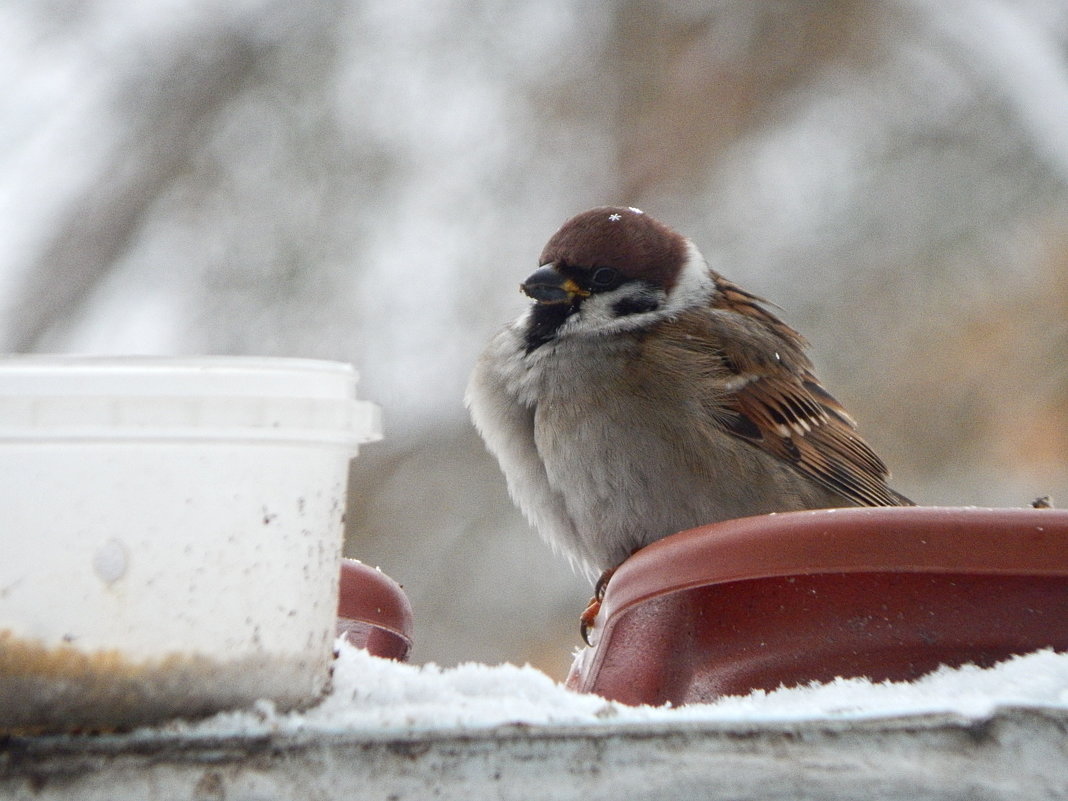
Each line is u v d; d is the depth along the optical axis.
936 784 3.11
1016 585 3.90
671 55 12.16
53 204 12.48
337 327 11.83
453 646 11.55
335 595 3.48
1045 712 3.17
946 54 11.97
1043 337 11.41
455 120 12.17
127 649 3.09
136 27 12.70
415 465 12.09
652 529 7.16
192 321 11.87
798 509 7.50
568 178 12.18
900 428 11.38
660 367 7.17
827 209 11.79
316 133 12.03
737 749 3.10
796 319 11.52
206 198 12.07
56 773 2.98
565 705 3.40
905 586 3.99
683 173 12.07
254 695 3.20
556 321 7.39
